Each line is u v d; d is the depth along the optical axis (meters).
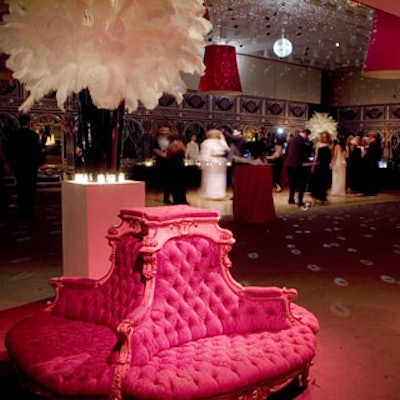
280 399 2.56
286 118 19.27
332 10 11.03
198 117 16.73
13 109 13.36
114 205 3.76
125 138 15.30
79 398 2.15
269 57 17.77
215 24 12.56
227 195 12.14
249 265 5.43
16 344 2.54
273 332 2.72
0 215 8.55
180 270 2.69
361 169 13.63
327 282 4.84
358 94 19.86
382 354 3.18
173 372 2.21
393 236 7.30
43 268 5.19
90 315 2.83
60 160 14.30
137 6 3.31
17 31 3.31
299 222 8.43
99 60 3.35
